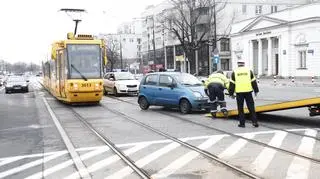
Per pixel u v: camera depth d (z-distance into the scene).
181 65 90.88
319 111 14.34
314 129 13.43
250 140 11.78
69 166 9.42
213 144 11.38
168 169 8.80
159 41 106.19
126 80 33.00
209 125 15.07
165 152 10.55
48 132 14.65
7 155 10.88
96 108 23.05
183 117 17.70
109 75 34.28
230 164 9.02
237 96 14.39
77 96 23.98
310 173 8.09
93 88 24.09
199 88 19.08
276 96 27.47
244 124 14.48
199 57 83.25
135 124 15.99
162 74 20.53
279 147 10.65
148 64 111.50
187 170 8.66
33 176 8.63
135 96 32.38
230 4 84.94
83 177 8.35
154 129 14.50
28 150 11.45
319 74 56.91
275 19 64.31
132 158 9.99
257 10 87.62
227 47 83.19
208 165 9.02
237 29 75.25
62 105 25.59
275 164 8.89
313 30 57.47
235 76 14.38
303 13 59.03
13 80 44.78
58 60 26.22
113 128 15.10
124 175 8.46
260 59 69.56
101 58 24.69
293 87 39.59
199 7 69.31
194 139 12.25
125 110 21.45
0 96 38.09
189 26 69.50
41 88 52.81
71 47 24.25
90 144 12.02
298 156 9.56
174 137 12.71
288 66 62.31
